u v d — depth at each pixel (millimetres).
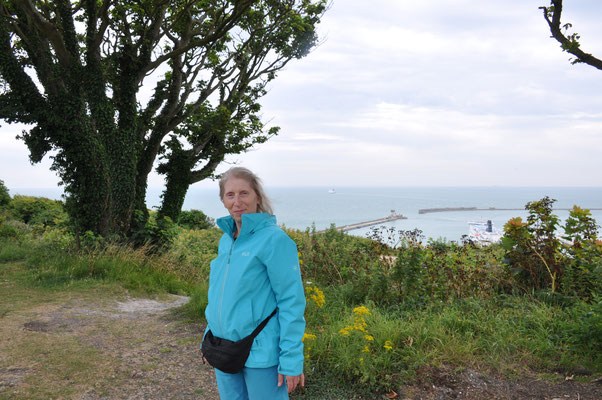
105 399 3074
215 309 1682
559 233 5344
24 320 4965
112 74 11828
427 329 4059
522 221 5520
